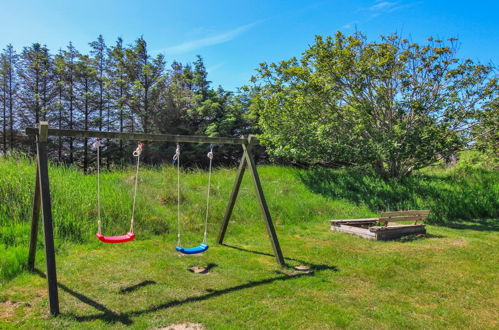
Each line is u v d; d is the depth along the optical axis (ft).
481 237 26.71
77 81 116.26
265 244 22.49
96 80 115.34
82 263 17.26
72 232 21.17
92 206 24.06
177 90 115.14
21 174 25.14
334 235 25.70
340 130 40.29
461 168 50.37
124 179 32.76
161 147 105.50
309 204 33.30
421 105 35.96
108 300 13.21
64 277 15.40
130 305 12.83
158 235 23.39
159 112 110.52
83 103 114.52
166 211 27.14
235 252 20.42
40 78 115.85
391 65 37.42
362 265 18.53
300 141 39.45
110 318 11.78
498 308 13.66
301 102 40.29
